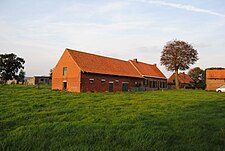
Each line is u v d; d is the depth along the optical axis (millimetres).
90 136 8641
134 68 57969
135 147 7418
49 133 9281
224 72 70438
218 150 7277
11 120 12430
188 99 28125
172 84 84688
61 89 42062
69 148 7156
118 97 28281
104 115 14461
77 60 42094
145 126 10750
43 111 15945
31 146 7516
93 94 31828
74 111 16031
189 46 63156
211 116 14562
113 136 8719
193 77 106812
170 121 12547
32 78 82375
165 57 64062
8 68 97188
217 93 42094
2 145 7500
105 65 48250
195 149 7383
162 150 7180
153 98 28266
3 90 32031
